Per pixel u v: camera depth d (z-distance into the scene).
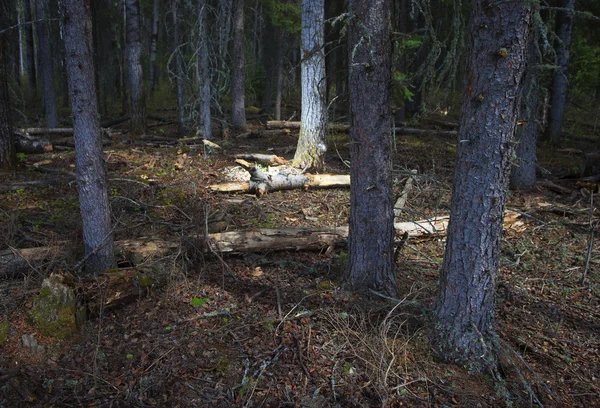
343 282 4.91
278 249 5.91
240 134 15.59
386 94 4.32
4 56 9.30
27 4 20.39
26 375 3.57
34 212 6.75
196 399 3.44
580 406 3.59
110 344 3.98
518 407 3.51
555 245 6.70
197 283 4.95
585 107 19.94
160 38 24.94
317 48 4.53
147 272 4.74
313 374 3.72
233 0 15.53
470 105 3.39
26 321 4.02
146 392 3.49
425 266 5.85
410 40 10.00
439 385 3.64
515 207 8.08
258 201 8.12
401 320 4.36
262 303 4.71
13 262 4.75
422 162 11.66
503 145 3.35
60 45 18.83
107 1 22.20
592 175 10.02
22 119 17.70
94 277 4.44
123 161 10.30
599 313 4.93
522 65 3.21
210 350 3.96
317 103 9.57
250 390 3.53
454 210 3.67
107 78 22.86
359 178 4.54
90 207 4.55
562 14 12.67
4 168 9.36
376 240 4.64
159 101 23.08
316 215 7.52
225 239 5.70
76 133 4.40
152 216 6.86
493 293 3.80
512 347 4.27
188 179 8.95
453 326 3.83
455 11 3.84
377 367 3.75
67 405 3.34
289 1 15.67
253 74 22.12
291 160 10.45
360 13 4.09
